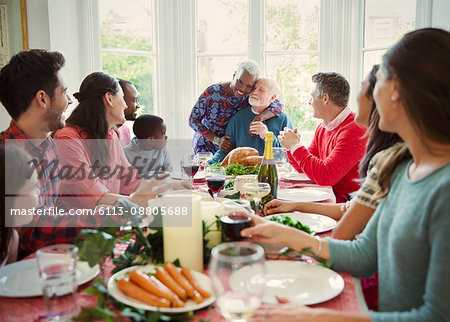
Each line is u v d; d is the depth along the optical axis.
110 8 3.84
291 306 0.79
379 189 1.07
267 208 1.61
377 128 1.36
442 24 3.07
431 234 0.82
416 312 0.80
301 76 4.12
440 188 0.82
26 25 3.26
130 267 0.98
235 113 3.58
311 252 1.04
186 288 0.83
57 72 1.66
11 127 1.66
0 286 0.92
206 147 3.75
